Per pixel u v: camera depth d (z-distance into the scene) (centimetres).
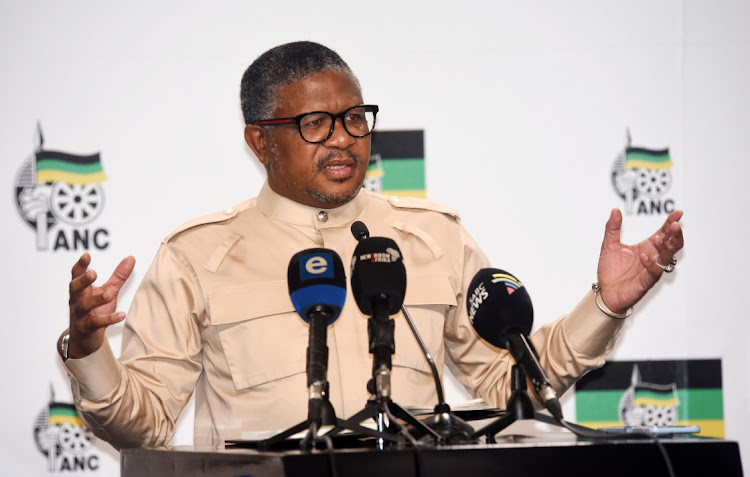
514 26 1037
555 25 1038
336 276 523
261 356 759
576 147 1033
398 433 520
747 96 1036
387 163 1026
